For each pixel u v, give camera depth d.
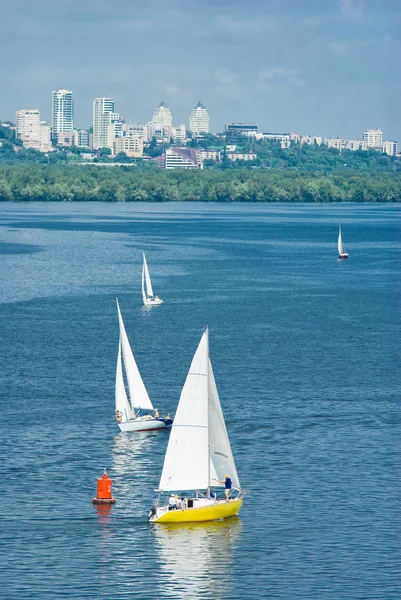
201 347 180.88
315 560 164.50
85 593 154.00
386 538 172.25
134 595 153.88
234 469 183.50
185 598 152.62
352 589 155.75
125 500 188.12
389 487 193.88
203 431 181.50
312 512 182.75
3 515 180.00
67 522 177.62
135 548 168.75
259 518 180.75
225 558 165.25
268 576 159.62
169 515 177.75
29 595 153.38
